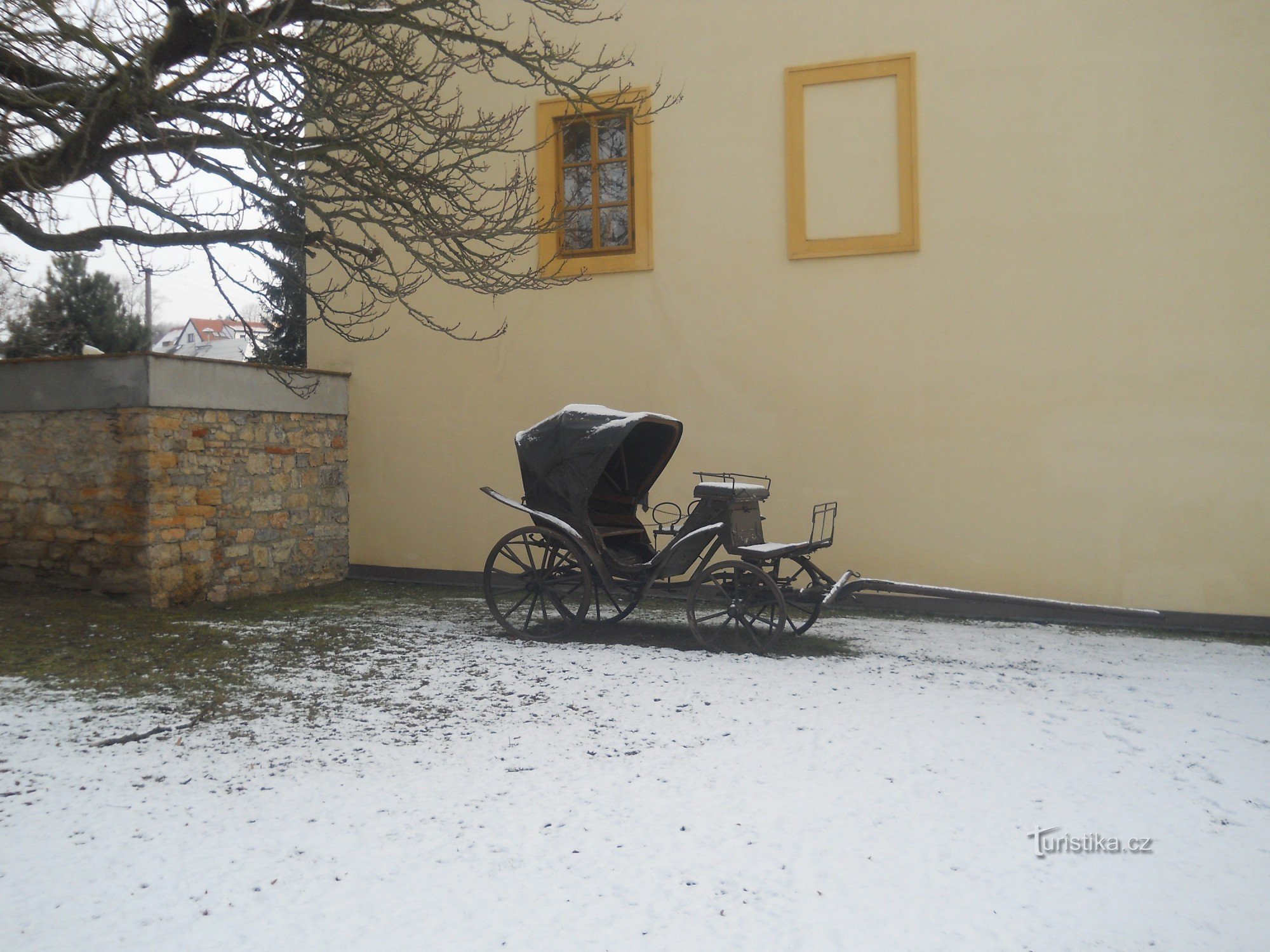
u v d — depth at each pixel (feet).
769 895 9.48
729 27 28.30
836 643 22.16
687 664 19.60
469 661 19.70
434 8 20.59
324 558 31.17
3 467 26.68
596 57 29.60
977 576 26.14
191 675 18.25
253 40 17.60
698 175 28.66
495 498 22.82
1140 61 24.82
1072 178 25.36
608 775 12.87
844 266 27.27
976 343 26.14
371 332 32.09
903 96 26.66
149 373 24.13
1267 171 23.89
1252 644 22.75
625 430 20.77
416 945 8.45
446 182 21.39
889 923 8.93
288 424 29.45
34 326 56.39
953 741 14.47
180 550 25.30
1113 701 17.11
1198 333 24.39
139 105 17.15
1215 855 10.60
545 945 8.46
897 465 26.84
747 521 21.45
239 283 21.07
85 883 9.61
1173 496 24.59
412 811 11.57
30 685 17.24
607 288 29.58
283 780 12.64
